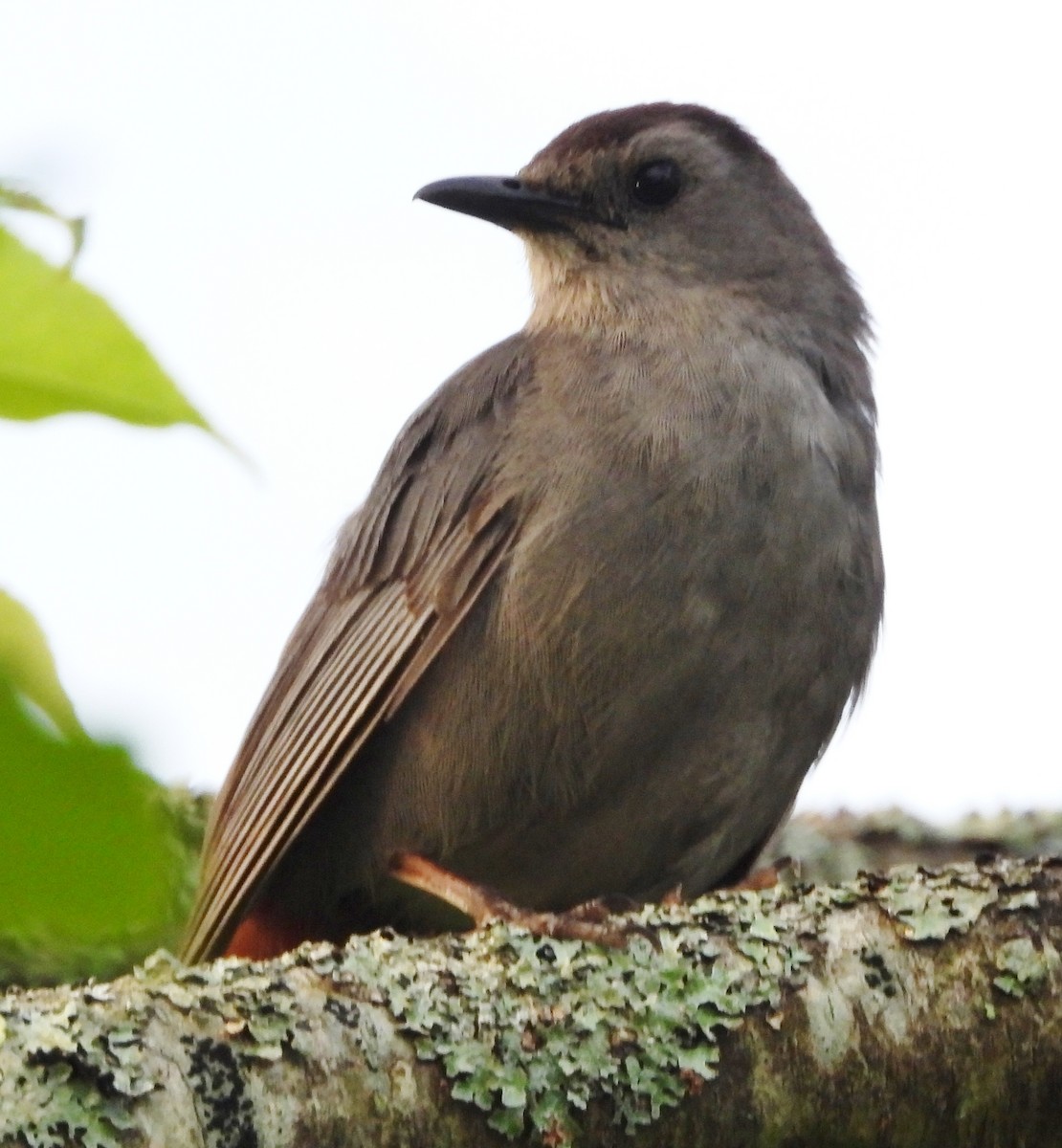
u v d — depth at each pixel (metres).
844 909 7.23
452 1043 6.39
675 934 7.09
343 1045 6.15
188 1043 5.75
